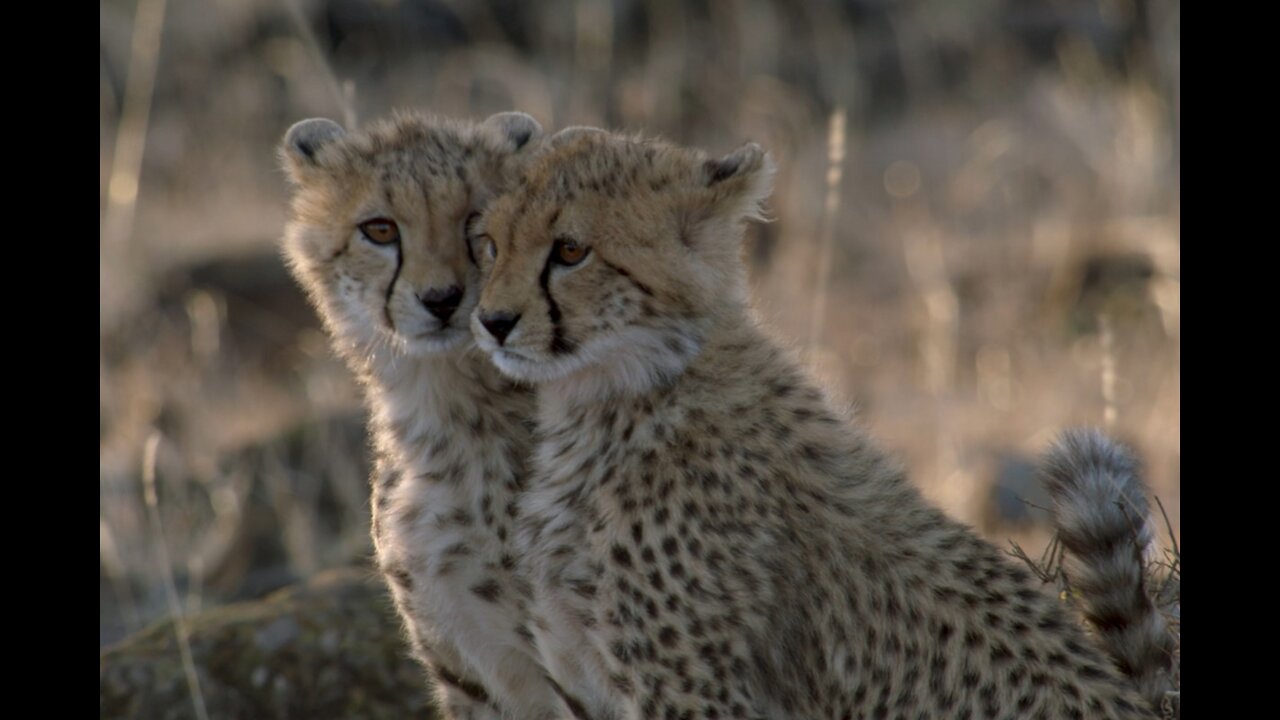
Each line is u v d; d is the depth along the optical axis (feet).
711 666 25.85
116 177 73.77
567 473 27.32
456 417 28.45
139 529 50.47
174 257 72.84
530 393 28.58
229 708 34.45
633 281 26.61
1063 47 89.66
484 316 26.50
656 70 88.22
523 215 26.58
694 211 27.27
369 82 91.50
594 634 26.94
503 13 95.25
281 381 65.21
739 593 25.79
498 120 30.71
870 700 25.70
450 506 28.53
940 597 25.45
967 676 24.97
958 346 60.64
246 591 47.32
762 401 26.96
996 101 89.15
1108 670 24.76
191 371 64.80
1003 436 52.01
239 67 93.30
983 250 70.23
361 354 29.66
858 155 85.05
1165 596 29.17
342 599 36.14
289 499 49.14
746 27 94.02
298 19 47.44
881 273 70.49
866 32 99.25
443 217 28.07
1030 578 26.12
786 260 66.90
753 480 26.27
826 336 62.69
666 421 26.73
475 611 28.84
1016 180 78.54
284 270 71.31
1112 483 26.30
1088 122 79.46
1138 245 64.49
